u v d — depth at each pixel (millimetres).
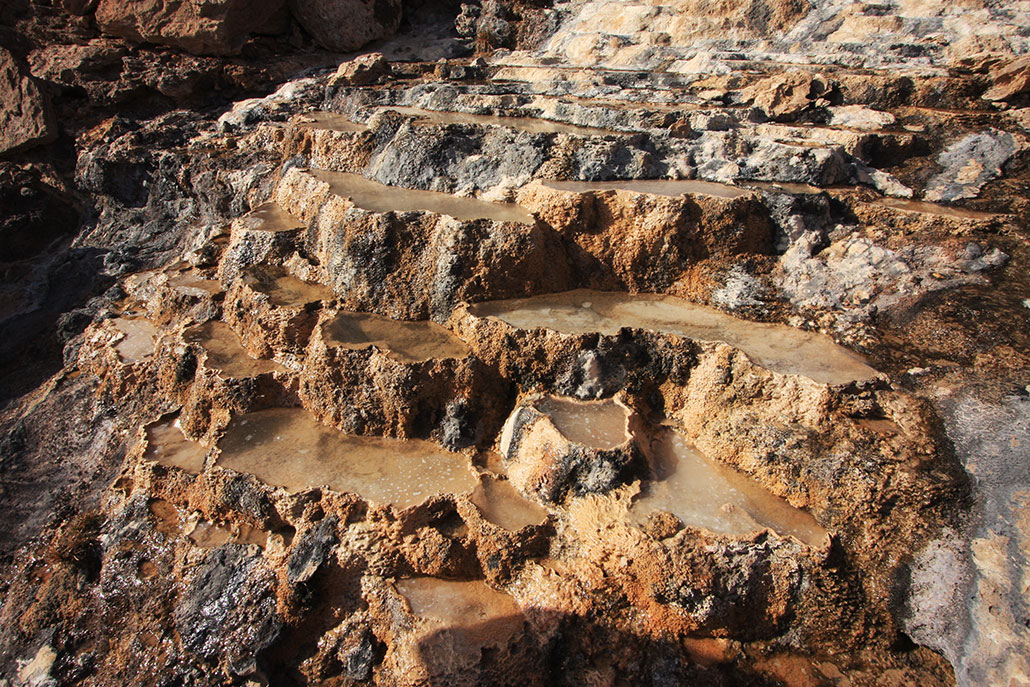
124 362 9352
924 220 8172
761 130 9703
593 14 14141
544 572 6230
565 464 6492
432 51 14945
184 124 13289
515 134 8914
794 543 5902
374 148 9852
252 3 13672
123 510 7680
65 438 9398
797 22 12391
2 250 12305
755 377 6727
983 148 9078
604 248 8094
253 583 6676
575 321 7469
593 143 8734
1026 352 6832
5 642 7227
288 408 7969
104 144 12984
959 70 10492
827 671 5754
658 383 7293
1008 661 5242
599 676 5855
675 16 13172
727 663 5855
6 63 13062
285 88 13578
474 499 6578
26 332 11172
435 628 5941
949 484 5906
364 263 8039
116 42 13648
